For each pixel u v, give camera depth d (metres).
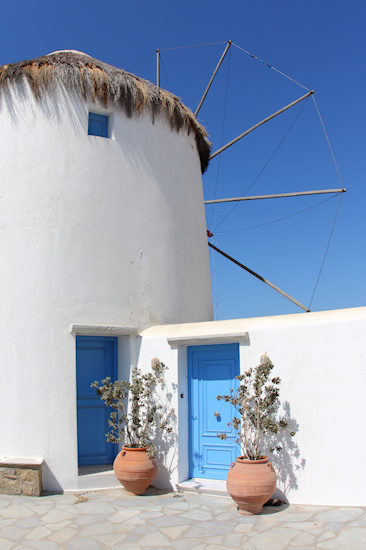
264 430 6.94
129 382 8.44
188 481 7.81
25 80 8.64
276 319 7.42
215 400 7.95
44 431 7.75
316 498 6.68
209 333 7.74
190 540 5.74
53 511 6.74
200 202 10.91
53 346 7.98
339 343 6.80
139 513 6.65
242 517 6.42
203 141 11.08
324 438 6.73
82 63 8.82
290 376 7.07
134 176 9.11
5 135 8.59
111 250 8.64
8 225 8.33
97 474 7.89
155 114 9.54
